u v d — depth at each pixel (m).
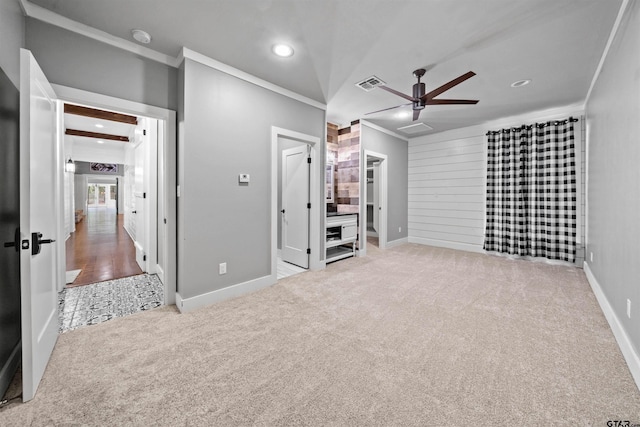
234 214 2.89
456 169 5.49
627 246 1.87
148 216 3.59
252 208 3.06
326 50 2.52
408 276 3.63
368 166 7.45
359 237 4.91
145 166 3.69
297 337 2.07
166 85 2.56
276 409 1.37
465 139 5.35
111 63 2.27
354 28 2.21
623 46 1.99
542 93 3.58
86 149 7.92
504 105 4.05
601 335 2.08
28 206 1.42
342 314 2.47
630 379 1.58
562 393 1.47
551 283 3.32
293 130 3.51
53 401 1.42
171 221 2.65
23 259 1.42
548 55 2.62
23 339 1.41
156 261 3.64
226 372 1.65
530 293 2.98
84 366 1.70
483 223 5.14
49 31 2.00
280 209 4.82
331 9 1.98
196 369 1.68
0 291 1.52
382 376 1.62
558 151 4.17
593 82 3.15
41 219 1.69
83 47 2.14
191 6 1.94
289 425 1.27
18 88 1.76
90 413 1.34
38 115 1.65
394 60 2.71
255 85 3.05
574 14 2.03
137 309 2.57
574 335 2.08
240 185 2.94
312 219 3.96
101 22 2.10
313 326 2.24
